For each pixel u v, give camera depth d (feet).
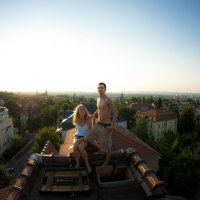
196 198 65.77
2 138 119.85
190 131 185.57
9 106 233.14
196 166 68.69
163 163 76.48
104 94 17.16
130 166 17.53
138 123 143.43
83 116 19.42
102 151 18.33
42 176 15.83
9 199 12.60
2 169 61.93
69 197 13.89
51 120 229.25
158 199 13.15
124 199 13.73
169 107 330.34
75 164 17.72
